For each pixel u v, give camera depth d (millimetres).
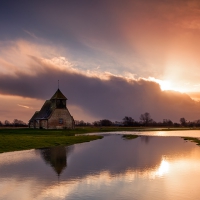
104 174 28969
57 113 119875
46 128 118938
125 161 37281
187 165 34219
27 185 24766
